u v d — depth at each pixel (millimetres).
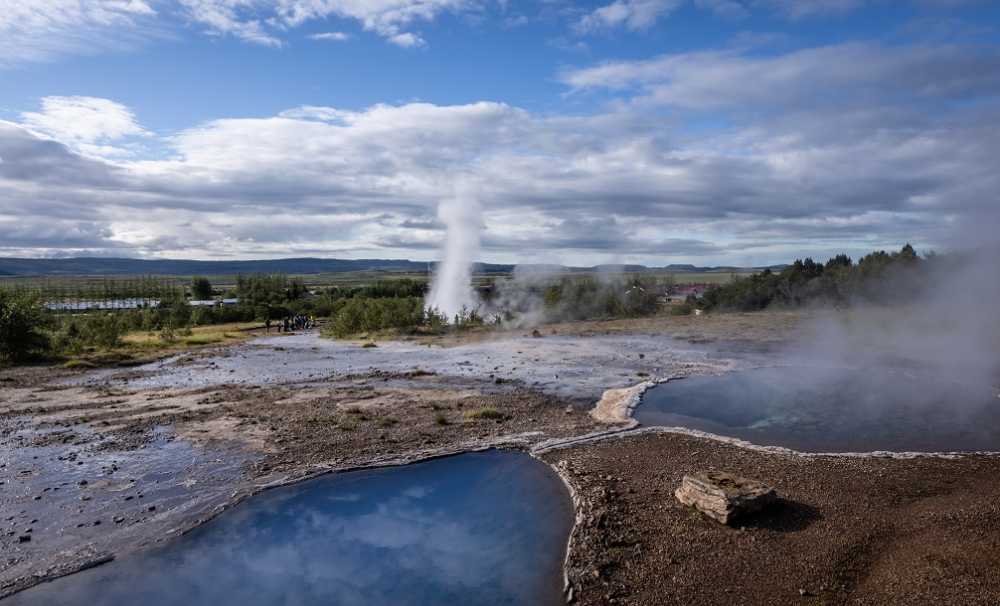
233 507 9633
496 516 9250
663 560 7379
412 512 9461
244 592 7266
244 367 23484
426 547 8359
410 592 7215
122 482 10477
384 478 10852
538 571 7641
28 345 25703
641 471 10531
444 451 12008
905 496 8773
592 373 20094
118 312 47125
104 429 13742
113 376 21562
